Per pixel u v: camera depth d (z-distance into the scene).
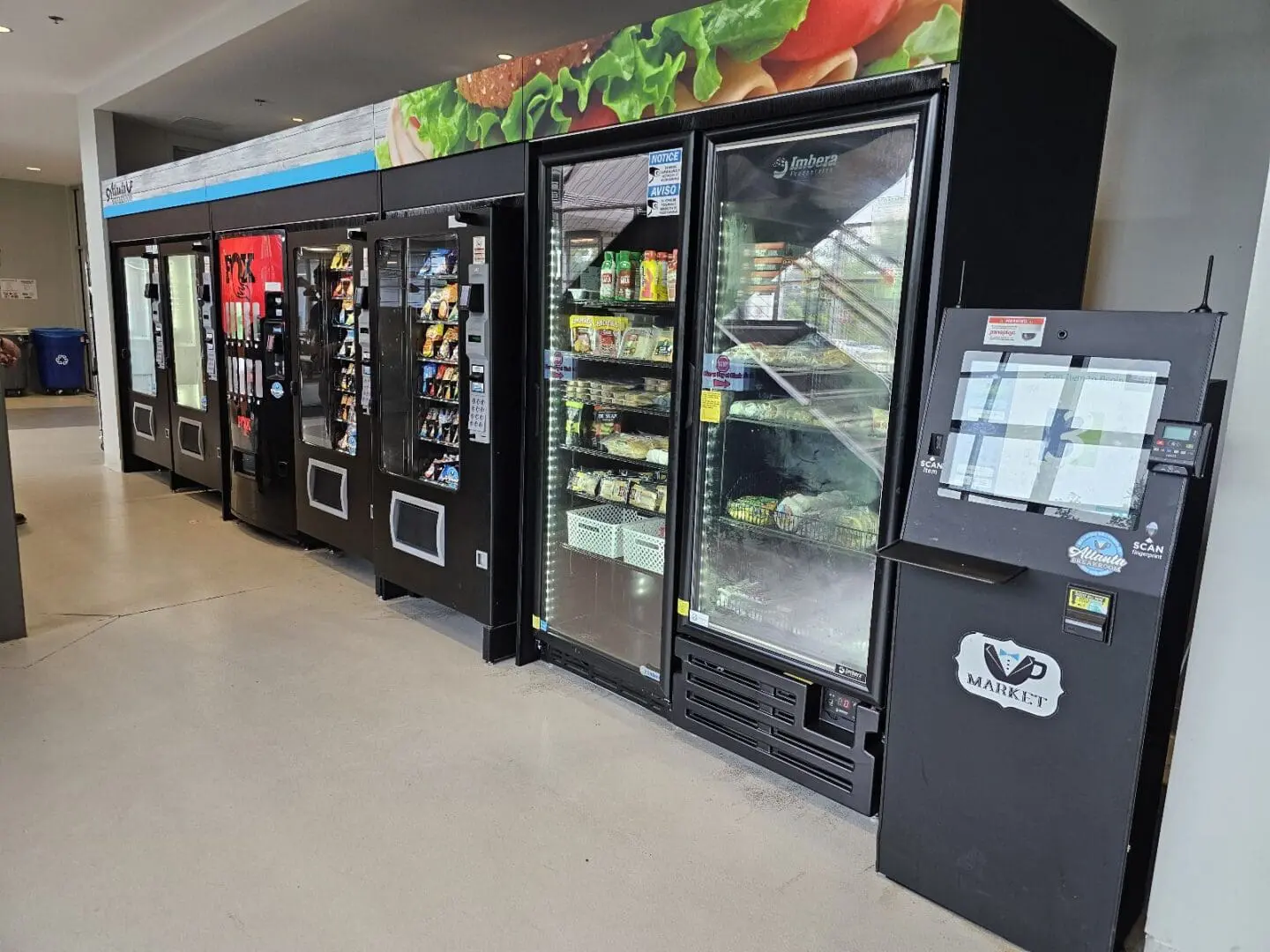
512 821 2.30
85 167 6.84
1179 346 1.60
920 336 2.08
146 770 2.49
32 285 13.11
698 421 2.61
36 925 1.86
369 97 6.19
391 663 3.30
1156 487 1.59
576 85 2.77
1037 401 1.76
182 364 5.94
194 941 1.83
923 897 2.04
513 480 3.26
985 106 2.02
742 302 2.67
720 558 2.79
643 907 1.98
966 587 1.85
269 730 2.75
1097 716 1.70
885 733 2.13
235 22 4.89
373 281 3.71
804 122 2.21
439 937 1.87
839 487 2.71
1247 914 1.68
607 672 3.05
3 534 3.35
